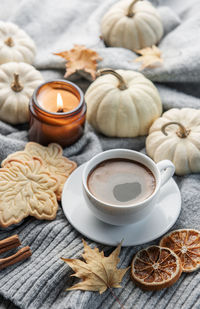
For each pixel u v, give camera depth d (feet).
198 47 2.91
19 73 2.77
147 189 2.29
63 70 3.02
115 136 2.77
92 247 2.30
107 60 2.92
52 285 2.22
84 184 2.26
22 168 2.44
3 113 2.72
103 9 3.21
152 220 2.35
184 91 2.98
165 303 2.20
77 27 3.27
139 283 2.21
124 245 2.28
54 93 2.67
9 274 2.25
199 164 2.55
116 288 2.24
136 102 2.66
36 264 2.28
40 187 2.42
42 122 2.55
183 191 2.50
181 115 2.65
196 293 2.20
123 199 2.26
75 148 2.66
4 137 2.62
